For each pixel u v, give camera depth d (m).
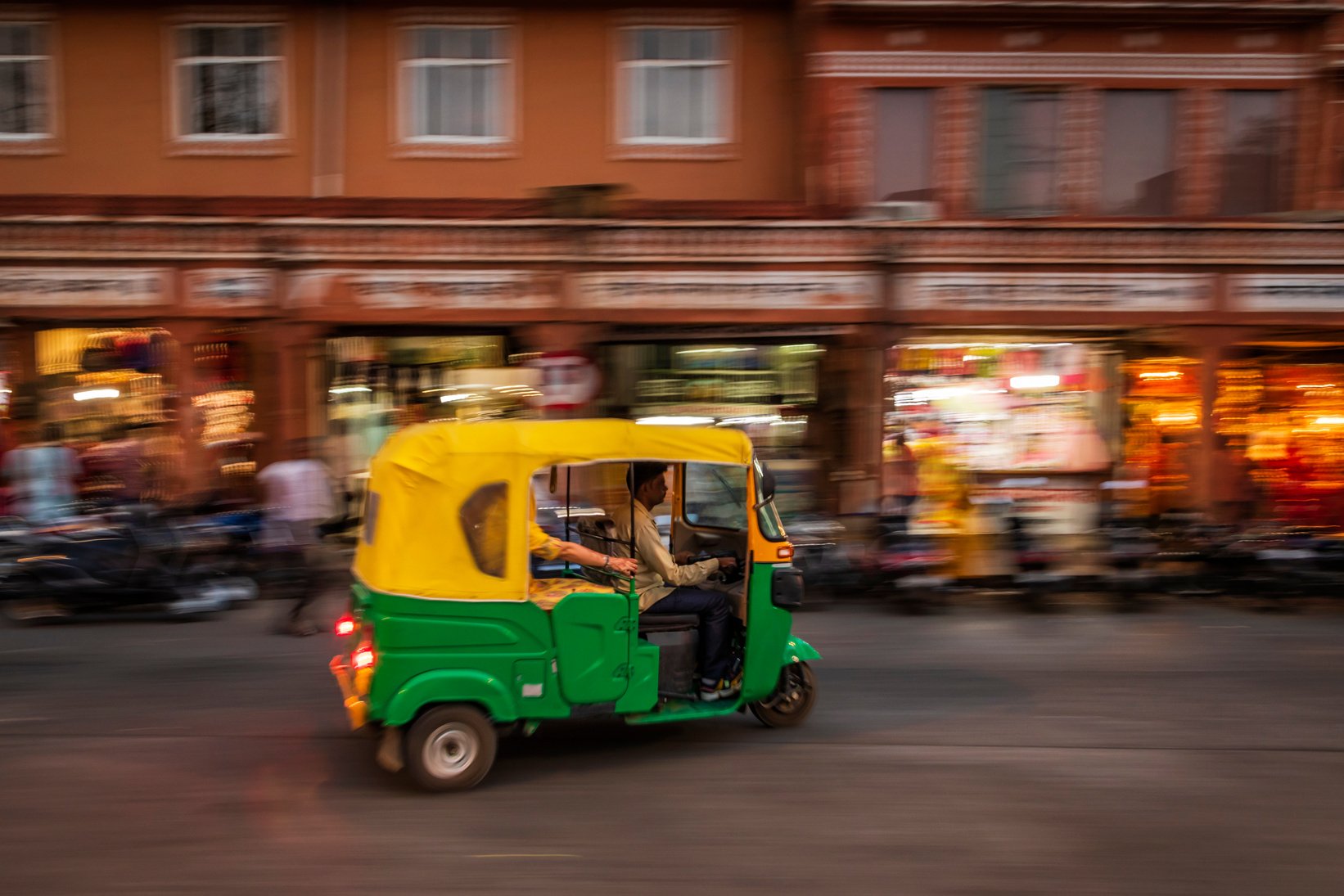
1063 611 10.40
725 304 12.95
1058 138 13.77
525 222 12.70
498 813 5.26
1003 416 14.00
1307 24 13.59
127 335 13.40
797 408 13.90
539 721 5.75
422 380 13.88
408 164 14.03
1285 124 13.77
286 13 13.78
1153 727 6.70
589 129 14.10
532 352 13.55
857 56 13.63
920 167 13.80
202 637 9.05
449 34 14.00
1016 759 6.10
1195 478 13.36
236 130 13.94
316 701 7.16
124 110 13.86
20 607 9.56
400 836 4.97
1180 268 13.05
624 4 14.00
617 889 4.45
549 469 6.02
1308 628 9.77
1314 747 6.36
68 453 12.81
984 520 10.49
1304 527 11.46
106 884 4.48
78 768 5.88
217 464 13.41
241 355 13.49
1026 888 4.49
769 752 6.18
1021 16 13.49
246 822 5.14
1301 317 13.11
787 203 13.87
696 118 14.19
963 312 13.05
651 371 13.77
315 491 10.88
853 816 5.23
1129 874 4.63
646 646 5.91
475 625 5.49
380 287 12.78
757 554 6.22
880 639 9.14
